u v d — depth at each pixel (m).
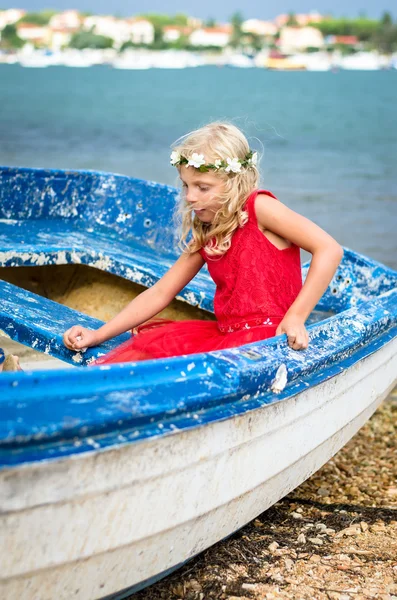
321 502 2.90
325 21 134.25
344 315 2.53
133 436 1.68
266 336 2.36
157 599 2.17
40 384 1.61
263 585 2.25
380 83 54.97
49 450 1.57
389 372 2.88
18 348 3.22
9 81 45.06
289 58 123.88
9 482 1.53
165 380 1.80
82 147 13.99
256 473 2.13
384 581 2.29
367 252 7.25
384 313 2.66
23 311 2.56
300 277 2.53
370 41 132.75
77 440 1.61
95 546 1.75
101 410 1.63
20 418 1.54
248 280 2.41
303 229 2.33
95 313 3.62
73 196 4.05
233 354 2.00
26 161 12.02
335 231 7.99
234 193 2.35
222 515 2.10
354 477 3.18
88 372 1.68
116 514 1.75
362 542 2.55
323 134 17.69
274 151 14.46
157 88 40.09
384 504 2.89
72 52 130.75
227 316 2.49
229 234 2.40
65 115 20.53
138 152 13.54
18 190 3.93
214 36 136.00
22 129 16.53
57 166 11.59
